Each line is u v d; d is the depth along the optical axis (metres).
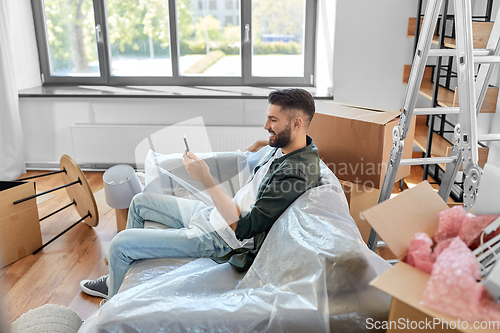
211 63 3.88
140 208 1.70
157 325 1.06
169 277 1.32
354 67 3.47
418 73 1.47
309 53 3.78
